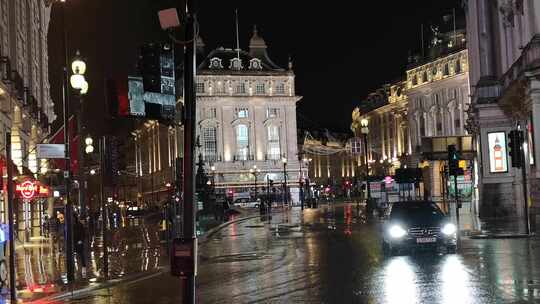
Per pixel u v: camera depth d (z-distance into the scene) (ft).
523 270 54.39
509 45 144.15
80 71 63.93
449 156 104.22
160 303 48.01
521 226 106.63
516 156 88.99
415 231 68.80
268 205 275.80
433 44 370.53
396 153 426.92
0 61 105.60
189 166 30.48
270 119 402.31
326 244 92.84
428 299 42.34
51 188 138.51
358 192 378.94
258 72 403.95
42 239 134.92
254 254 83.97
